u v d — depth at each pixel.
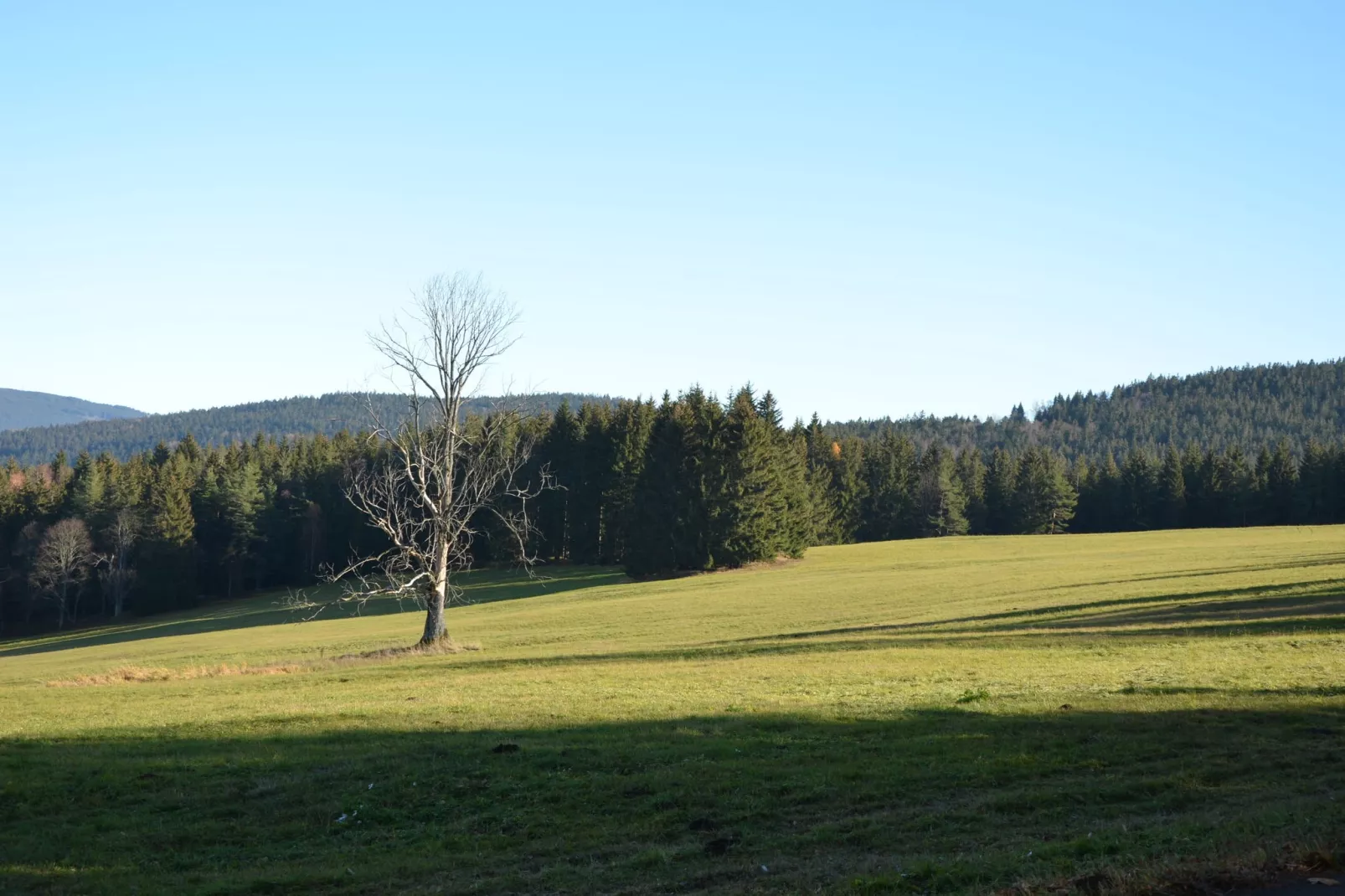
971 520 162.50
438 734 21.20
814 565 92.88
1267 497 152.25
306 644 57.50
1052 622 39.56
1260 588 42.91
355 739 21.12
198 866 14.63
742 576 86.38
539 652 41.03
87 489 123.19
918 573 74.69
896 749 17.70
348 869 13.81
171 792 17.86
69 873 14.44
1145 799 14.40
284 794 17.44
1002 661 29.17
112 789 18.16
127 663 51.06
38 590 116.62
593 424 117.62
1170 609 39.69
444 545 45.38
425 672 35.78
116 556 119.44
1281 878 10.17
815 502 132.25
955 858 12.12
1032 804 14.36
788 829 14.21
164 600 114.50
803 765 16.98
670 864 13.03
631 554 95.62
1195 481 157.62
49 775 19.22
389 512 47.25
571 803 15.97
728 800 15.49
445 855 14.18
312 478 132.62
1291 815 12.51
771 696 24.39
